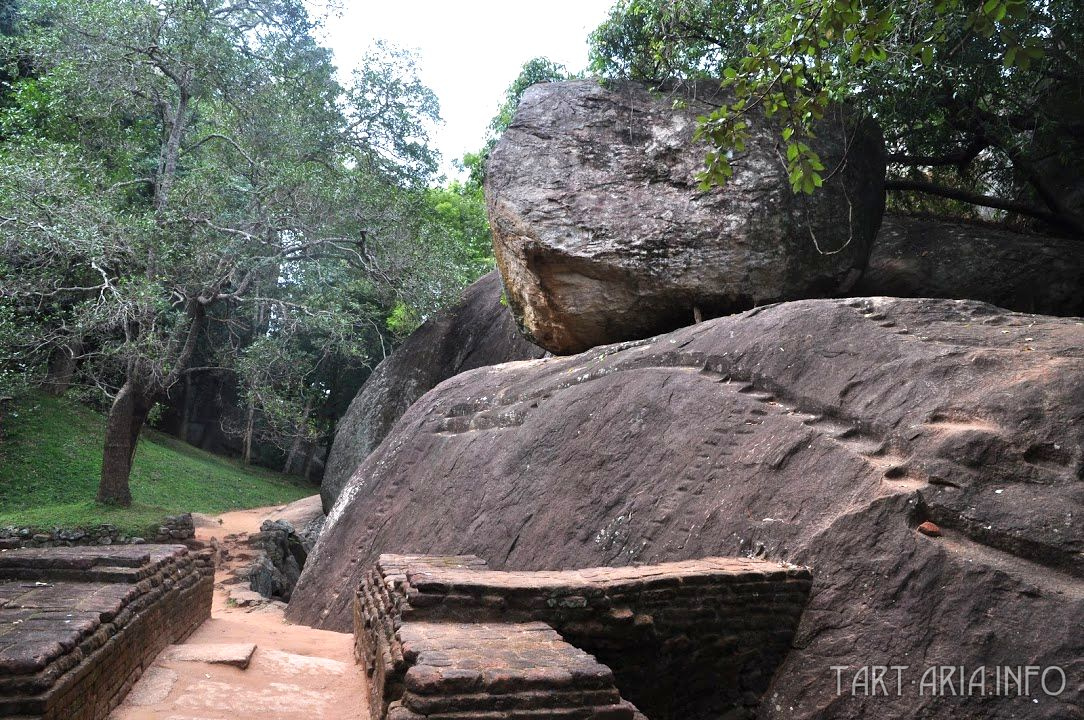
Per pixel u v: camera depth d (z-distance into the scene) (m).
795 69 5.48
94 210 14.16
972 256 9.93
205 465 27.70
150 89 16.83
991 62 9.70
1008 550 4.86
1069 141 10.48
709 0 10.15
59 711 3.90
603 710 3.39
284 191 16.77
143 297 13.77
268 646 7.74
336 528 11.80
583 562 7.17
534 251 10.48
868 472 5.68
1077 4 9.51
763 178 9.79
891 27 5.21
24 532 12.65
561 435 8.67
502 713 3.32
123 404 14.58
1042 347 5.95
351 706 5.51
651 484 7.20
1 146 16.91
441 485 10.18
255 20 18.33
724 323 8.20
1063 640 4.29
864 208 9.96
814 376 6.75
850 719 4.68
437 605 4.59
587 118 11.07
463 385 12.05
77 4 15.56
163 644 6.41
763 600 5.24
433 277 19.03
